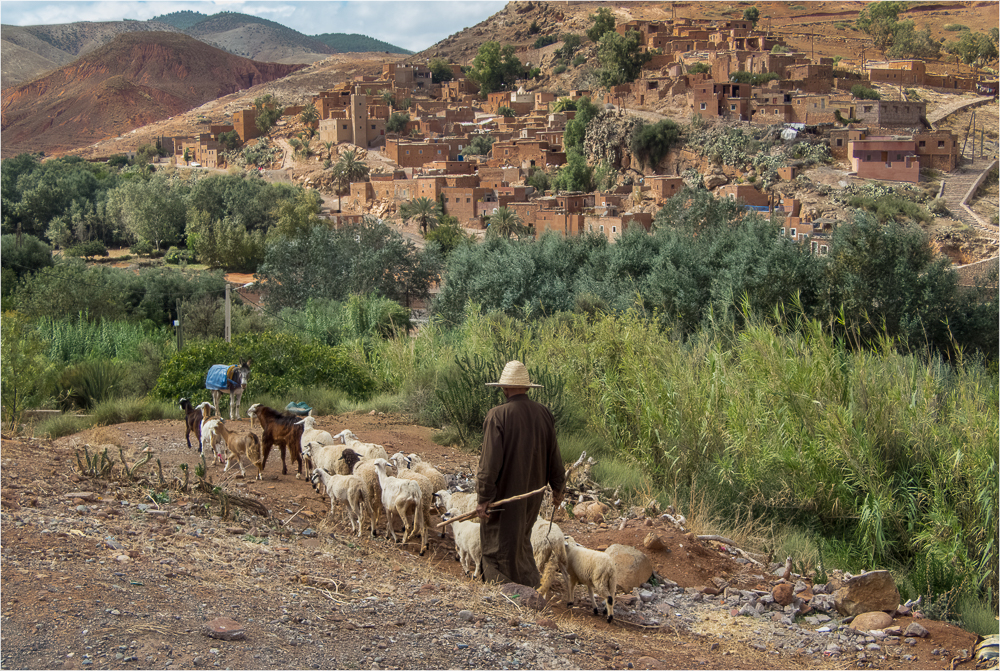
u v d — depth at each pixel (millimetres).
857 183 79938
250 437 8320
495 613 4988
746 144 88875
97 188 128125
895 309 22578
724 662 4910
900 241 23297
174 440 10500
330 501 7156
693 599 6246
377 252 45625
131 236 112562
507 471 5820
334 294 43062
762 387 9570
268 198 112250
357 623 4434
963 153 91188
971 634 5676
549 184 104500
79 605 3898
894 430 8445
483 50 181000
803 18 188125
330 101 144125
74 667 3338
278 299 43781
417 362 17344
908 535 7703
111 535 5172
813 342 9648
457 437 11469
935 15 191000
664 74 121312
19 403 13211
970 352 22141
